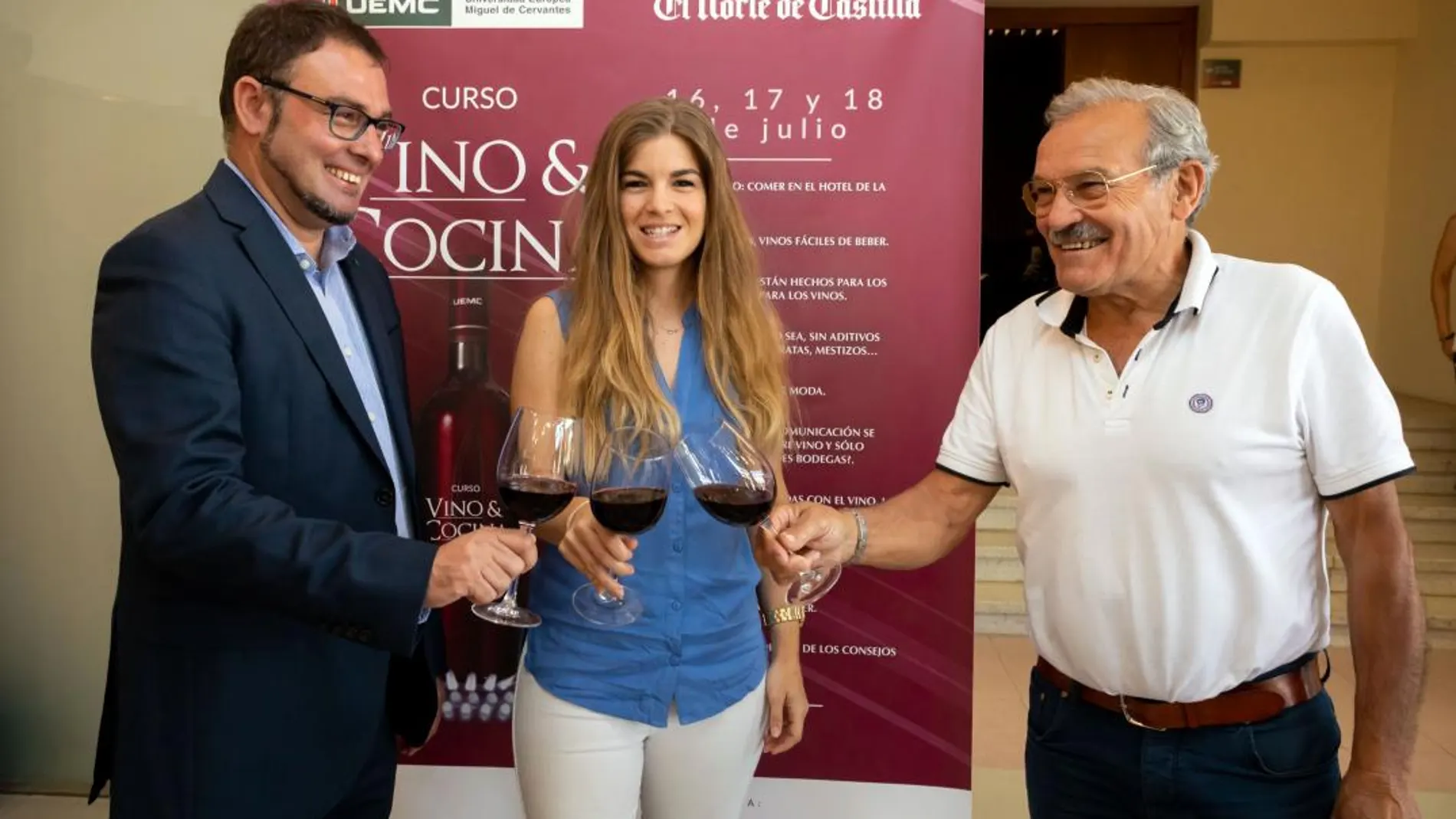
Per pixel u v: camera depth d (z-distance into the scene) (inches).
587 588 66.4
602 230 68.0
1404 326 279.4
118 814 57.8
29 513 114.5
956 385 91.1
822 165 89.6
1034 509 62.8
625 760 66.9
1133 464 58.2
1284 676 58.2
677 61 89.4
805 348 91.7
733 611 68.4
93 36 107.4
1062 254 58.2
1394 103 283.1
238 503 51.3
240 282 55.9
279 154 58.0
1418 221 272.2
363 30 61.2
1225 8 274.5
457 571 50.8
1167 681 58.5
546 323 70.5
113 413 52.4
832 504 93.2
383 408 67.2
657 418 66.3
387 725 70.0
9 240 110.5
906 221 89.8
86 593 115.5
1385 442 54.9
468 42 90.2
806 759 95.3
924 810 94.8
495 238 92.0
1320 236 291.0
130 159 109.0
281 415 57.1
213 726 56.8
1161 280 58.2
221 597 55.4
